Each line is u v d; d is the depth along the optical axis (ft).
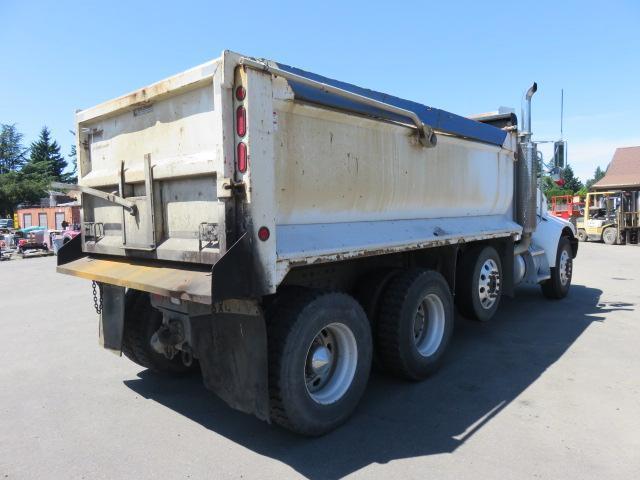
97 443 12.26
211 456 11.48
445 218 18.33
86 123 15.67
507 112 23.40
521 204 23.44
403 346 15.14
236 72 10.52
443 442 11.94
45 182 248.52
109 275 13.29
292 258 11.43
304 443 12.03
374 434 12.42
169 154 12.46
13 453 11.80
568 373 16.52
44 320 26.61
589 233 77.05
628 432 12.27
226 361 11.67
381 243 14.17
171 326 13.11
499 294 22.00
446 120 17.26
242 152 10.48
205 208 11.48
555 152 26.11
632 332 21.61
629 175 104.42
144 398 15.21
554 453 11.28
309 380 12.38
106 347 15.37
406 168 15.57
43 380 16.90
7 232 105.29
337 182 13.01
